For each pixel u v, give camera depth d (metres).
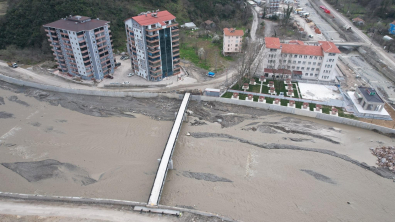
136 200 54.09
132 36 92.12
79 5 117.44
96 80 96.69
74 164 62.50
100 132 73.00
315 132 72.56
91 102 85.81
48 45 113.38
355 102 81.44
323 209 52.41
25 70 103.19
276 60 97.38
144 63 93.50
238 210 52.12
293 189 56.50
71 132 72.94
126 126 75.31
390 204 53.38
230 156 64.94
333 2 185.88
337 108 80.62
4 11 124.31
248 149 67.06
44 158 64.06
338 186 57.19
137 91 90.25
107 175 59.75
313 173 60.25
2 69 102.81
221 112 81.06
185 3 153.12
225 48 116.38
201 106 83.94
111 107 83.50
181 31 139.62
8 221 47.66
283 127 74.38
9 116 79.31
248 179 58.81
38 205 51.12
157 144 68.69
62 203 51.62
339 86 91.50
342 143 68.81
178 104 85.06
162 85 93.44
